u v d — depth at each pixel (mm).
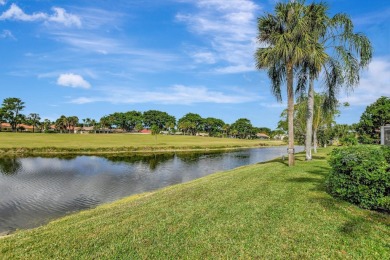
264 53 17953
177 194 11188
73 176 25891
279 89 20719
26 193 18562
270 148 86125
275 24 18672
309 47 17234
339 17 19625
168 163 38094
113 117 174500
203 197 10133
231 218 7543
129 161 39594
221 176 16891
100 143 70188
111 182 23094
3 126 140250
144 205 9750
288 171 15570
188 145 73125
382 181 7586
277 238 6160
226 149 74375
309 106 21453
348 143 22500
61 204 15695
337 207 8039
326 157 25969
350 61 19703
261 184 11992
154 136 122938
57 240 6738
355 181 8203
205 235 6469
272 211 7980
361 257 5246
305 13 18750
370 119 38250
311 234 6289
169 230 6895
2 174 26703
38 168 30953
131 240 6387
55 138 86062
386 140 19734
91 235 6895
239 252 5598
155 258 5484
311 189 10500
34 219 12945
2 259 5824
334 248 5629
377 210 7746
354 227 6551
